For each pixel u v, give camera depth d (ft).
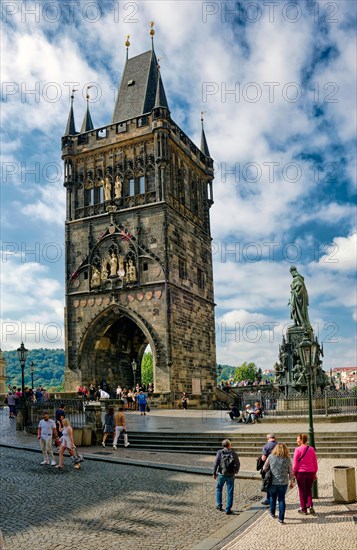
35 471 82.17
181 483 74.79
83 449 107.55
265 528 52.80
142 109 225.15
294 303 150.30
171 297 200.03
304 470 57.57
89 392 196.54
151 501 64.39
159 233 203.51
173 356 196.75
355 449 94.27
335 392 137.18
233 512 59.52
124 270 207.31
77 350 209.97
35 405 126.93
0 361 406.41
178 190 221.46
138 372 239.91
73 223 220.23
